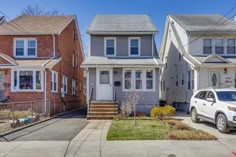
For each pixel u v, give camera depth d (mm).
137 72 22469
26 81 21703
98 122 17109
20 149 9656
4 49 24344
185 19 27625
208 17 28188
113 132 12398
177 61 27562
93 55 23625
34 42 24438
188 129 13227
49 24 26344
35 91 21578
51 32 24234
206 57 23031
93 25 24719
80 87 35500
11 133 12773
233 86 22438
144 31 23297
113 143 10484
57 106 24031
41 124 16125
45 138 11516
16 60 23141
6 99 21469
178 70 27250
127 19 26312
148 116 19719
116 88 22281
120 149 9594
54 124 16141
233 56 24109
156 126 14234
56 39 24391
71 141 10891
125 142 10641
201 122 16375
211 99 14156
